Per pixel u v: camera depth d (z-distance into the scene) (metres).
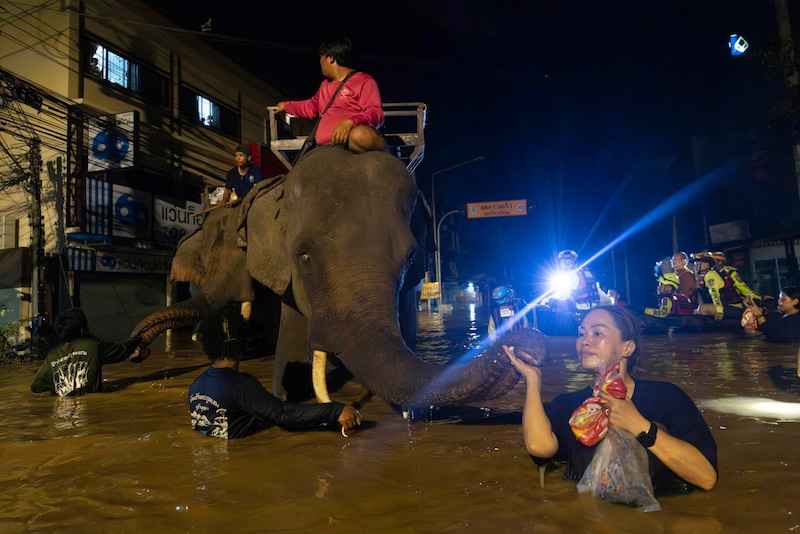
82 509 2.62
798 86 15.71
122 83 18.08
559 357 8.22
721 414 4.16
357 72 5.39
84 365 6.44
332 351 3.67
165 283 19.03
